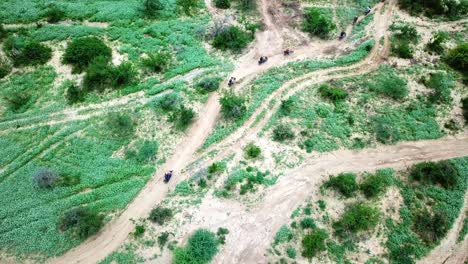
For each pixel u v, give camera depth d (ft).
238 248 92.07
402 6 158.30
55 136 115.24
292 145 111.96
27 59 134.92
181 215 97.45
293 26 150.82
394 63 136.46
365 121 118.52
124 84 129.29
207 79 128.57
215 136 113.91
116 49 142.10
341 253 91.81
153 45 143.74
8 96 126.41
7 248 93.04
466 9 156.15
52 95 126.82
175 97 123.65
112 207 99.55
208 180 104.06
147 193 102.73
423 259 92.38
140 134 115.75
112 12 154.81
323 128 116.06
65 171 107.45
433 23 152.87
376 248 92.99
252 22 152.46
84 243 93.56
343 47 142.92
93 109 123.03
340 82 130.72
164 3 159.53
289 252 91.04
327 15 155.02
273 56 139.64
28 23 150.41
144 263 89.86
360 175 105.70
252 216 97.30
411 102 124.06
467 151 112.27
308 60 138.10
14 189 103.76
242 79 131.64
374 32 148.25
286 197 100.78
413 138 114.73
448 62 137.08
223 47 141.49
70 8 155.33
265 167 106.93
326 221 96.63
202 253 90.12
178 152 111.34
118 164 108.58
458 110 122.42
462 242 95.20
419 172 104.88
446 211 99.60
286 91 127.24
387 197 101.50
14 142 114.52
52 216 98.22
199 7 159.84
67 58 134.10
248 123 117.80
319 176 105.19
